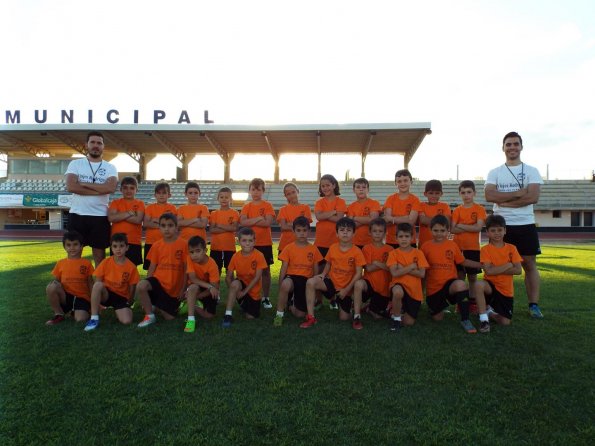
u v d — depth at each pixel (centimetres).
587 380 272
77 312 417
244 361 302
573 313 457
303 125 2328
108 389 254
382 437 203
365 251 463
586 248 1502
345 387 259
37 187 2795
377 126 2275
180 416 222
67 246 418
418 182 3056
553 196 2775
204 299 435
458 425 215
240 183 2950
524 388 260
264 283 542
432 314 439
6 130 2355
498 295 412
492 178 481
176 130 2364
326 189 545
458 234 508
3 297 534
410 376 277
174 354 317
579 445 199
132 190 530
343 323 421
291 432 207
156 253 444
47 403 236
